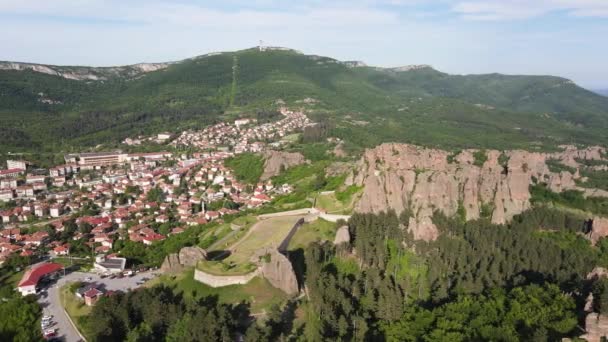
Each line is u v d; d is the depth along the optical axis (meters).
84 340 157.38
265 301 163.38
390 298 159.25
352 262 189.25
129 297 164.50
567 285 168.50
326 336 141.00
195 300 166.00
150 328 152.00
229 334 140.75
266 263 173.62
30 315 171.75
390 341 139.62
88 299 178.88
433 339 132.75
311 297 160.50
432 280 179.62
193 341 139.62
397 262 191.25
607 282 148.00
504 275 182.25
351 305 154.75
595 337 125.06
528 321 135.00
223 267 177.88
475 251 194.25
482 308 146.00
